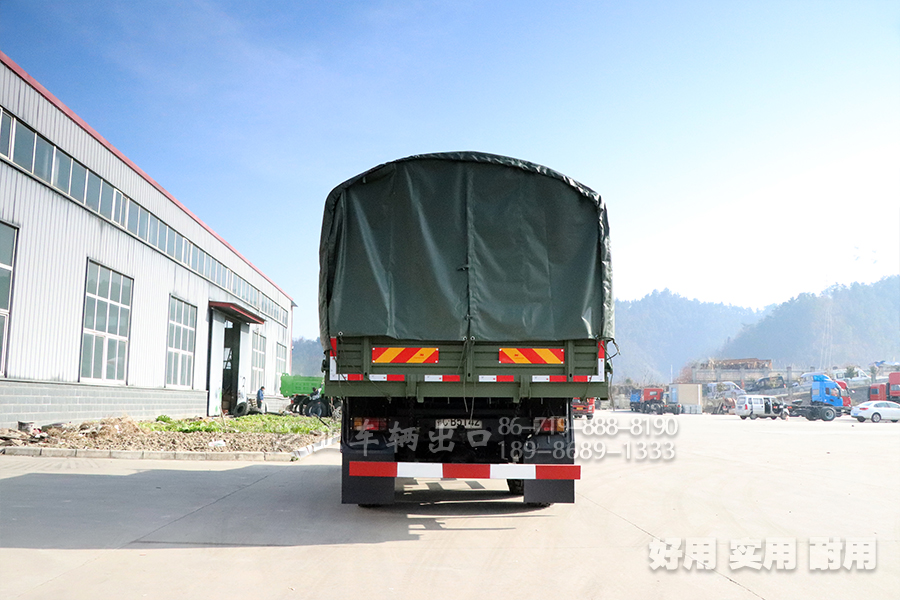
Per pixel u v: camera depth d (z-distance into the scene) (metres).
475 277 8.06
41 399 17.33
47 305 17.70
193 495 9.48
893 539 7.20
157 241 25.48
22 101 16.42
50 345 17.81
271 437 18.80
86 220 19.73
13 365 16.34
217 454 14.55
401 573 5.61
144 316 24.27
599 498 9.93
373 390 7.82
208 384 31.81
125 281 22.72
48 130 17.59
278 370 50.78
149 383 24.84
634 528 7.68
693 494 10.37
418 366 7.89
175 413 27.36
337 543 6.71
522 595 5.04
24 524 7.11
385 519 8.10
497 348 7.98
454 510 8.83
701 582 5.47
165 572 5.46
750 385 127.12
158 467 12.74
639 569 5.84
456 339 7.93
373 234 8.12
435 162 8.24
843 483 11.95
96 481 10.52
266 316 45.62
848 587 5.39
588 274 8.15
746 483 11.77
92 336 20.33
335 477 11.72
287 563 5.86
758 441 23.77
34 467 12.10
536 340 8.02
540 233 8.23
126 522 7.43
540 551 6.50
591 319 8.09
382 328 7.84
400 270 8.05
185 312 28.98
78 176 19.33
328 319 7.92
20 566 5.52
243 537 6.86
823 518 8.42
